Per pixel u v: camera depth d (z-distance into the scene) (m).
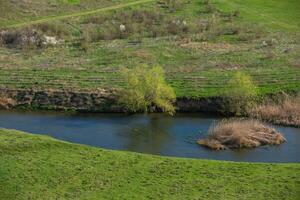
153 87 69.50
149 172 48.53
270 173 48.84
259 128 61.09
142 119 66.81
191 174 48.38
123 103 69.38
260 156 55.78
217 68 81.38
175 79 76.38
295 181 47.06
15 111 69.94
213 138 59.72
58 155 51.53
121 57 86.56
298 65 81.88
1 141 53.97
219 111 68.81
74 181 46.47
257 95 70.88
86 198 43.81
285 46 92.25
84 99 71.31
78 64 83.44
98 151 53.16
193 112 69.19
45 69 80.75
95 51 89.69
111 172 48.25
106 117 67.62
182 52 89.44
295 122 65.25
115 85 74.44
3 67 81.31
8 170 47.69
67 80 76.38
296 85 73.62
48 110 70.31
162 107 69.12
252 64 83.06
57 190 44.97
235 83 69.75
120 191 45.03
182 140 59.97
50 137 57.53
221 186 46.06
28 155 51.09
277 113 66.88
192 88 73.12
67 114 68.88
